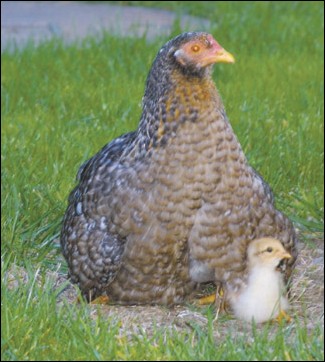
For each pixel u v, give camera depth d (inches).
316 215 387.2
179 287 298.0
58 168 406.6
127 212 289.4
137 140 293.9
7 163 416.8
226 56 282.7
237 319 296.2
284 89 537.6
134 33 659.4
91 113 493.0
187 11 775.1
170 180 284.7
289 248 303.9
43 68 579.2
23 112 499.5
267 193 299.3
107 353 269.0
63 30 709.9
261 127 466.9
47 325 282.5
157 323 292.0
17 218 363.6
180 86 284.0
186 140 283.9
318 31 681.0
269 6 756.0
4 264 316.8
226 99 506.6
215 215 286.8
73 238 301.4
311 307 310.7
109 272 295.7
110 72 571.8
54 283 328.8
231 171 286.4
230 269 292.7
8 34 696.4
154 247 288.7
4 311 281.1
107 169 297.9
